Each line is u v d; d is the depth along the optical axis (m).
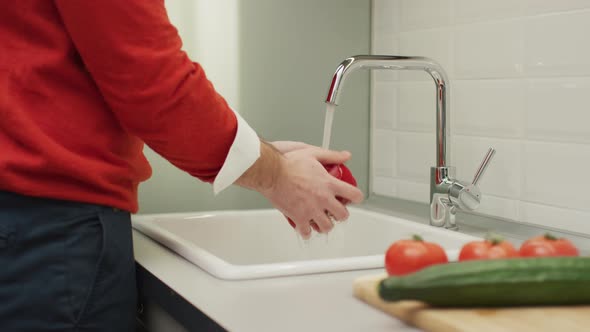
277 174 0.98
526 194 1.40
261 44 1.72
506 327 0.68
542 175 1.36
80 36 0.82
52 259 0.88
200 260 1.07
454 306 0.74
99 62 0.83
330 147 1.82
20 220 0.86
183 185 1.67
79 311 0.91
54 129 0.87
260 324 0.77
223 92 1.69
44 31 0.86
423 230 1.39
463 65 1.55
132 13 0.80
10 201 0.86
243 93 1.71
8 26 0.86
